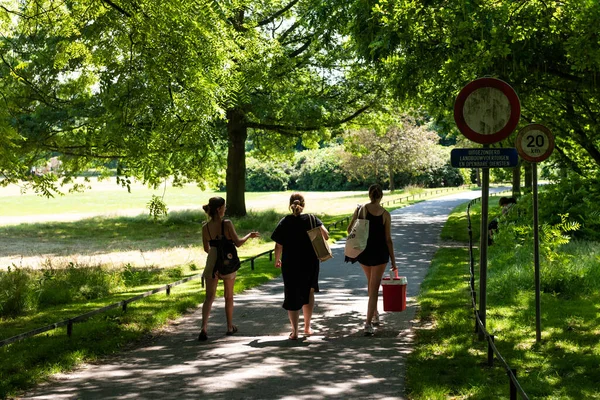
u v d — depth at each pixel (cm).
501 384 591
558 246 1362
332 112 3117
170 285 1200
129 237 3066
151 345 809
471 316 900
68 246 2681
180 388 604
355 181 8744
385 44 1223
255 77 1603
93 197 7406
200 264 1900
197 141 1298
